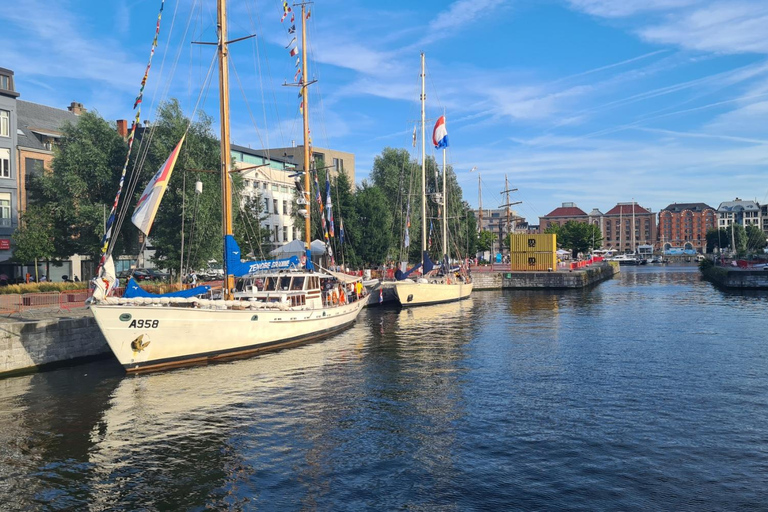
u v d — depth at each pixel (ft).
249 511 35.24
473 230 293.23
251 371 72.23
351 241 200.03
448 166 272.31
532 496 36.65
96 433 49.24
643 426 49.78
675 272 369.50
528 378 67.87
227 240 84.99
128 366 69.15
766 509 34.65
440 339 98.37
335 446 45.88
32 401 58.70
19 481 39.68
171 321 71.15
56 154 140.15
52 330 74.54
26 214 134.00
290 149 291.99
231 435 48.67
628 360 77.82
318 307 98.53
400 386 64.69
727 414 53.01
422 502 36.09
